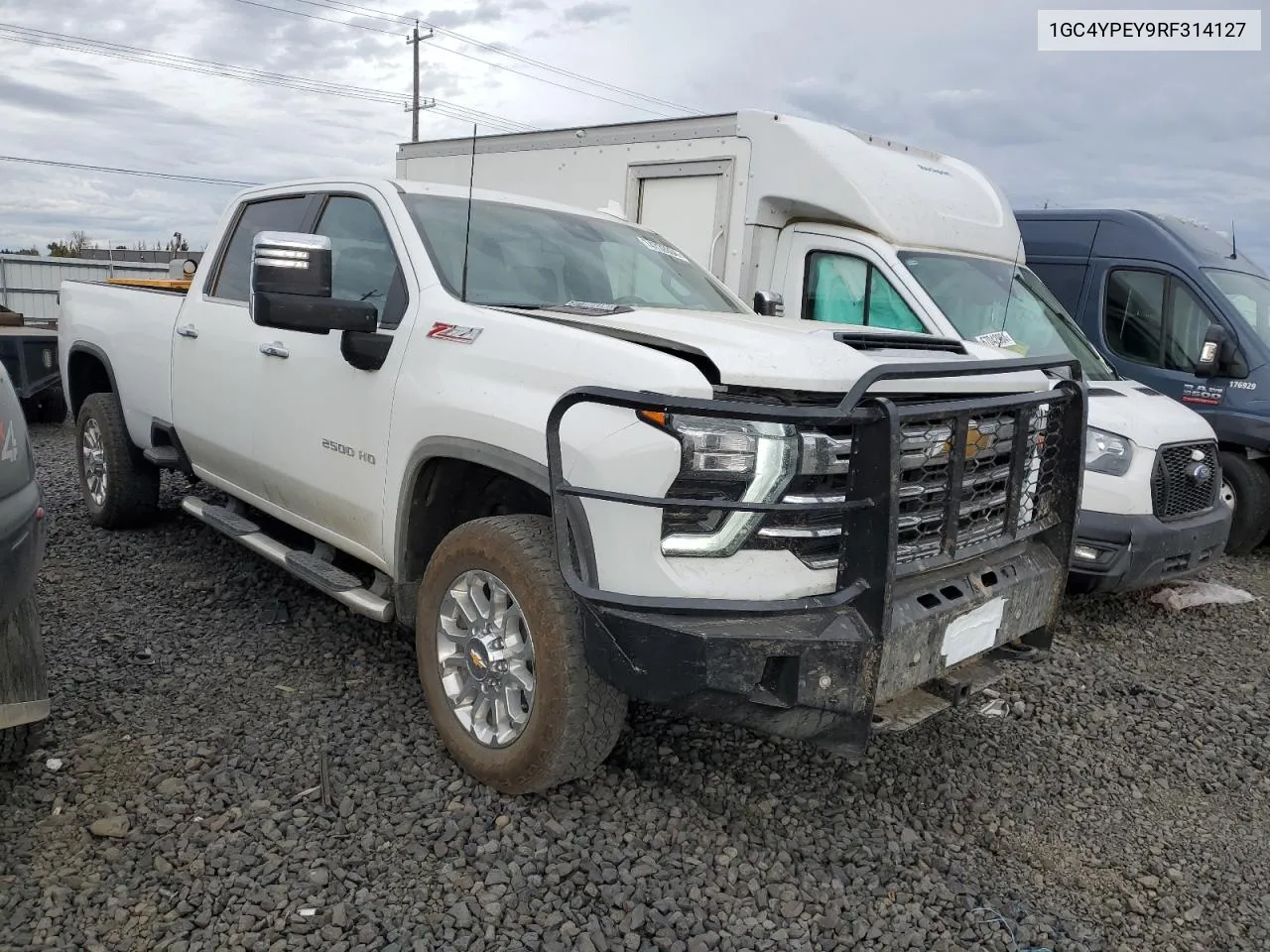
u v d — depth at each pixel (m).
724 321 3.43
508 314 3.34
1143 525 5.38
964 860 3.15
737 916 2.74
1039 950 2.70
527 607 2.99
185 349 4.98
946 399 3.13
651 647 2.68
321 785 3.20
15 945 2.42
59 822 2.94
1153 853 3.31
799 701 2.66
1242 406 7.51
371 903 2.66
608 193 7.92
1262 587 6.92
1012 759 3.88
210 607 4.79
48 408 10.83
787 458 2.73
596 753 3.03
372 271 4.01
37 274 21.31
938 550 3.10
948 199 7.12
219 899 2.63
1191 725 4.36
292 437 4.17
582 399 2.68
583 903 2.73
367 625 4.63
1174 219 8.41
